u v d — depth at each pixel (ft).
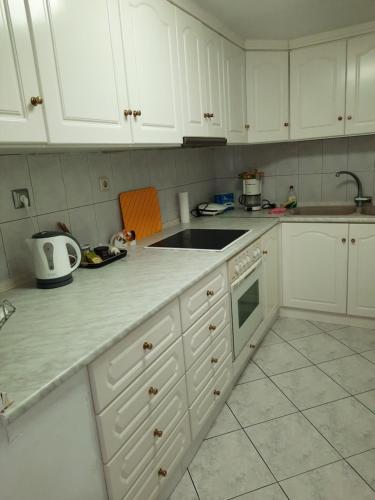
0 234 4.88
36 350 3.32
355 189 9.69
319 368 7.45
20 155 5.08
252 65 8.77
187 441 5.16
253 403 6.56
